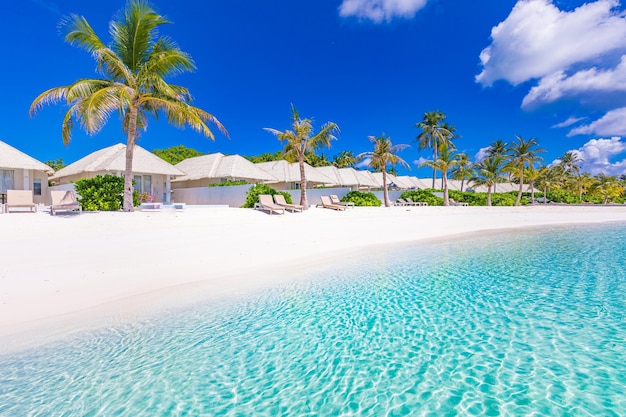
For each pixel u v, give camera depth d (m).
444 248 11.55
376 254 10.34
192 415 2.90
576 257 9.95
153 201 23.52
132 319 4.99
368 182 41.41
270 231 12.97
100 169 21.47
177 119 15.16
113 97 12.66
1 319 4.80
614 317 5.02
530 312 5.27
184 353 4.01
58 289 6.03
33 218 10.82
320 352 4.04
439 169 32.66
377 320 5.02
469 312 5.30
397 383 3.37
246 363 3.80
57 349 4.05
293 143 20.45
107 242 9.26
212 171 28.61
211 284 6.86
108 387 3.32
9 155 20.47
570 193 53.12
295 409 2.98
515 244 12.55
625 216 27.34
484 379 3.39
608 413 2.83
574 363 3.67
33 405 3.03
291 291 6.45
